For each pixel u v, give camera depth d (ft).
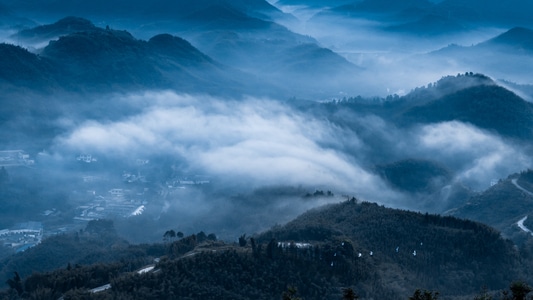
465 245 571.28
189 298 463.01
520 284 341.82
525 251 598.34
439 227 600.80
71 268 565.12
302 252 527.81
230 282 482.28
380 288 497.05
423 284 518.37
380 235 592.19
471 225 606.14
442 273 537.24
